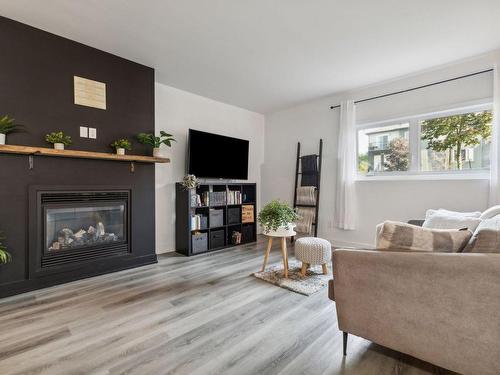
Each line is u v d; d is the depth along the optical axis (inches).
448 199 125.9
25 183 95.3
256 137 205.6
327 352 62.8
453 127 128.6
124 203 121.6
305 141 184.2
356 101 157.6
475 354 46.4
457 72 124.2
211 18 91.4
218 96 170.2
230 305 86.4
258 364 58.4
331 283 65.7
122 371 55.9
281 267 124.6
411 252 52.9
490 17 90.0
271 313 81.2
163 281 107.1
